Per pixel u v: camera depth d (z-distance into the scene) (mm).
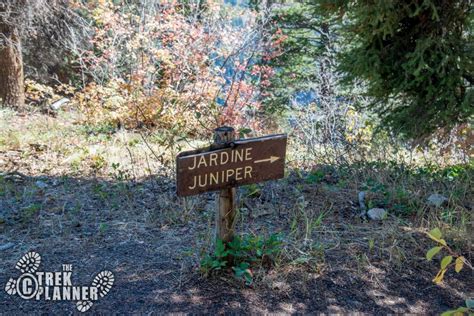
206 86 8383
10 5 9742
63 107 9445
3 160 5242
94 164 5031
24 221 3598
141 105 7555
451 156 5855
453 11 4852
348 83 5578
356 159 5039
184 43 8383
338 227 3562
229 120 8102
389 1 4605
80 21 10977
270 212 3771
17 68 10031
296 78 12383
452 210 3777
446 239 3367
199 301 2670
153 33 8383
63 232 3457
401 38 5082
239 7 11180
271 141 2777
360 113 7246
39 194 4176
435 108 5094
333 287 2842
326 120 6480
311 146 5809
